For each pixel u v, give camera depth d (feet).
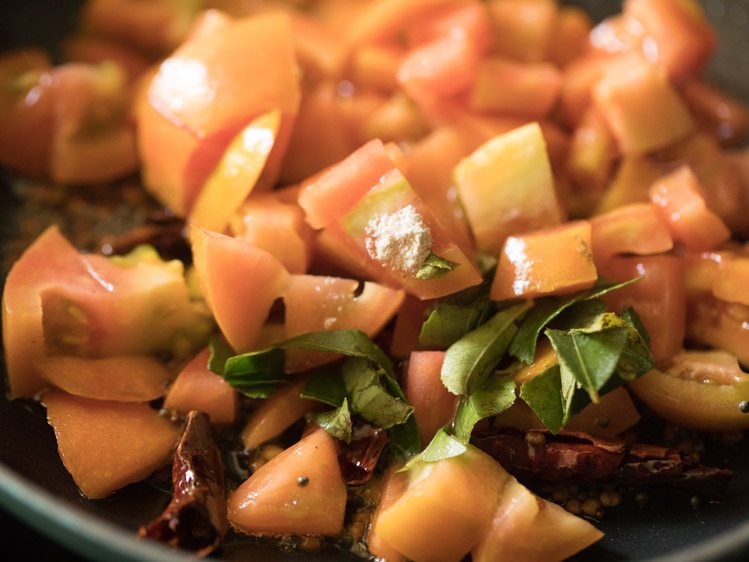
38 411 0.80
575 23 1.04
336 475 0.74
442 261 0.77
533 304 0.80
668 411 0.81
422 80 0.93
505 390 0.76
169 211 0.93
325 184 0.79
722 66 1.08
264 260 0.79
